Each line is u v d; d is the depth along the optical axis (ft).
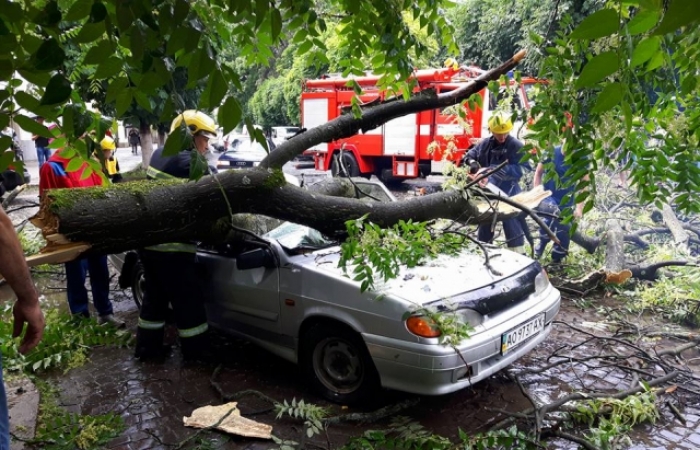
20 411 11.77
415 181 41.11
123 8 4.53
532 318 11.73
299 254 12.92
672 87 6.64
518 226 20.84
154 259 13.25
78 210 9.99
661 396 12.16
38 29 6.02
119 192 10.55
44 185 15.25
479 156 22.02
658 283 18.93
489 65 46.91
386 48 9.55
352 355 11.59
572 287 19.54
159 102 25.07
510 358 11.27
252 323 13.50
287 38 9.75
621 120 7.11
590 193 8.02
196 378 13.50
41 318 6.44
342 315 11.27
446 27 10.57
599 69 3.28
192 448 10.46
